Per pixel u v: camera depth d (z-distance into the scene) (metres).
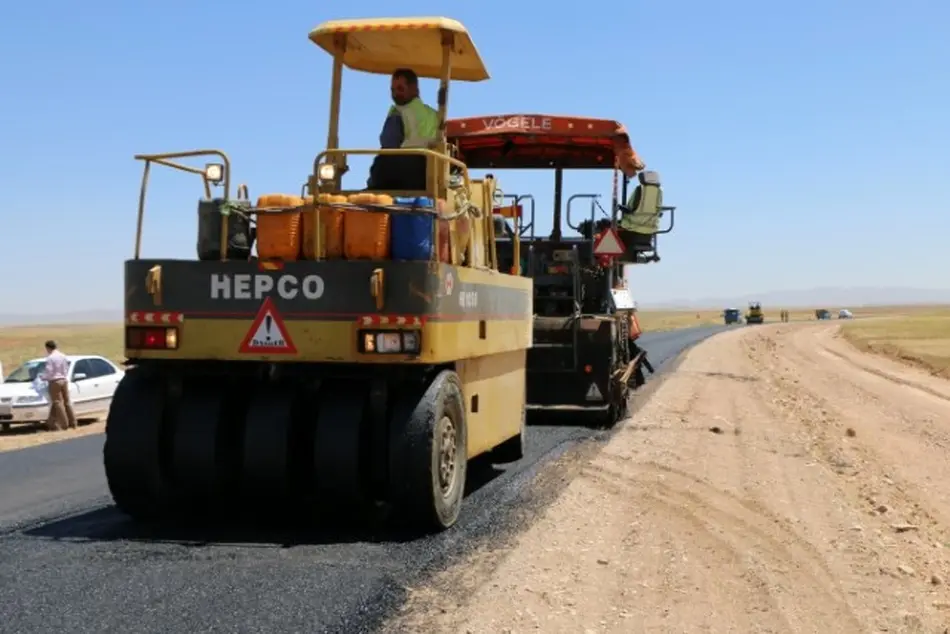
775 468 11.64
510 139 14.38
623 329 16.67
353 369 7.60
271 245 7.46
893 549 8.03
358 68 9.79
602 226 16.02
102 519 8.34
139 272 7.57
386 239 7.41
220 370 7.79
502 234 11.07
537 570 6.79
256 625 5.49
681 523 8.53
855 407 19.95
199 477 7.72
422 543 7.38
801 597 6.55
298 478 7.90
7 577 6.39
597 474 10.72
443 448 7.80
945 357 35.41
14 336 81.62
